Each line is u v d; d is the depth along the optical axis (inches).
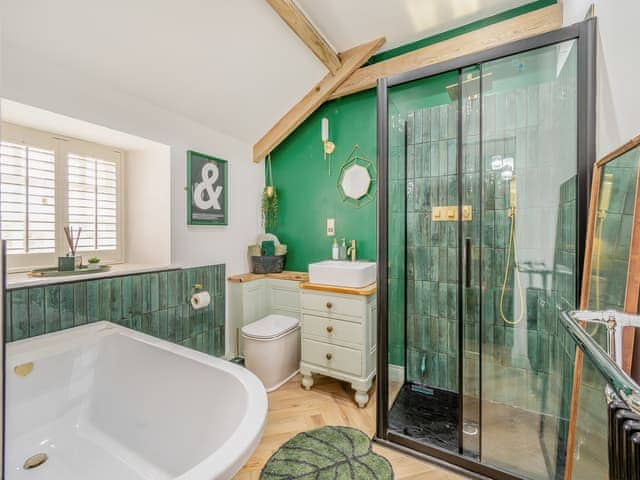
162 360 60.6
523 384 68.4
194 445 52.6
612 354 35.9
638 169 36.5
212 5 64.4
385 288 69.0
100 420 63.4
